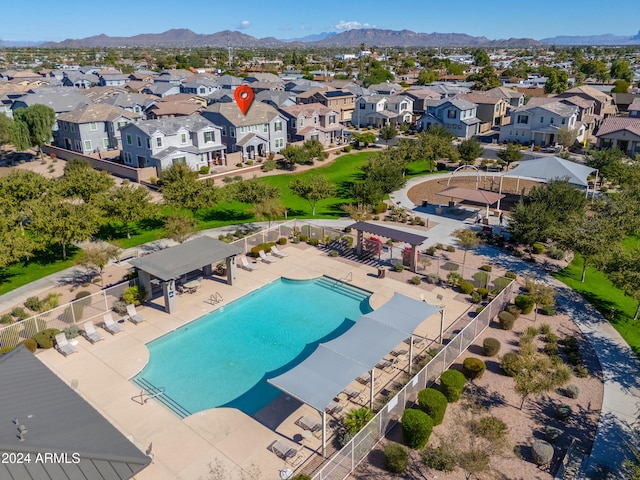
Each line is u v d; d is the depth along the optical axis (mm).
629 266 30469
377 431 20297
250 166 71500
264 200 45562
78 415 16500
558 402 23219
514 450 20062
